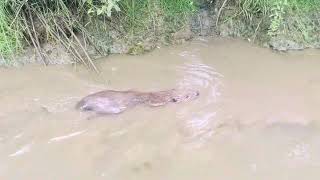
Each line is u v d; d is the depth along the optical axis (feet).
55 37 23.57
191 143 18.86
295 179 17.07
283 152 18.30
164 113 20.43
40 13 23.45
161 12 25.09
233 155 18.24
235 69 23.06
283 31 24.25
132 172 17.58
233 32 25.32
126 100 20.83
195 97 21.24
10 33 23.30
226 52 24.29
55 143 18.94
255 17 25.03
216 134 19.26
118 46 24.40
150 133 19.40
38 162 18.10
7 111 20.61
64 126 19.80
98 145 18.86
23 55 23.57
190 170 17.61
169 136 19.22
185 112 20.45
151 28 24.89
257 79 22.34
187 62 23.66
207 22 25.61
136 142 18.97
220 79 22.41
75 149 18.67
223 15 25.55
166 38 24.97
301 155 18.13
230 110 20.51
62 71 23.16
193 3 25.66
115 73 23.02
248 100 21.04
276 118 19.98
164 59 23.93
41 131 19.53
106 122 20.02
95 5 23.79
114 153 18.45
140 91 21.72
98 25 24.39
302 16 24.59
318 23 24.63
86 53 23.12
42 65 23.47
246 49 24.44
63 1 23.84
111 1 21.77
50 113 20.52
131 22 24.68
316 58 23.63
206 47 24.68
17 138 19.17
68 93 21.72
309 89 21.58
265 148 18.53
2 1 22.68
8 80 22.54
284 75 22.54
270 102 20.88
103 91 21.39
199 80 22.40
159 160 18.10
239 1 25.12
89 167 17.85
